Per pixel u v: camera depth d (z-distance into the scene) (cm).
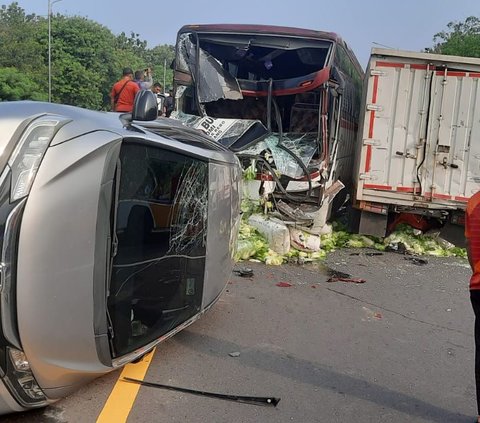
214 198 463
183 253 419
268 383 409
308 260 827
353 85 1177
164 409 361
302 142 912
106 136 320
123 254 342
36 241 275
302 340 501
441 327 568
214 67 920
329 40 880
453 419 379
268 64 963
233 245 529
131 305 354
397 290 702
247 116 989
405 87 910
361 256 895
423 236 998
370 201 947
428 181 920
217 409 367
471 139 899
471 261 367
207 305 473
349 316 581
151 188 369
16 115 307
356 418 369
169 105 1070
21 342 275
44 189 281
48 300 282
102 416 344
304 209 873
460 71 894
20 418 332
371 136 928
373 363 461
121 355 348
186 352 453
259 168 873
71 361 304
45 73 5834
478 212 363
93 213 302
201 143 463
